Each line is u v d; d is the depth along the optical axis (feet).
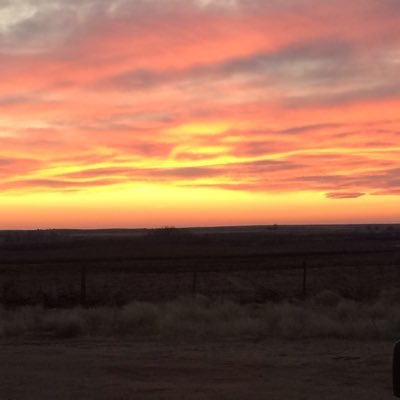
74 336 53.88
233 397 29.99
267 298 94.43
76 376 35.19
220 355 42.34
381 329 53.26
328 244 387.14
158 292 101.14
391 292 94.73
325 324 55.21
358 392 31.12
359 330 53.31
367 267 145.28
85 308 79.71
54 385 32.78
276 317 61.87
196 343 48.80
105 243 388.98
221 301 79.66
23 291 97.25
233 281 114.83
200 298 80.28
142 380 34.06
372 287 109.60
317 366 38.14
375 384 33.01
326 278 122.52
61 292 96.37
